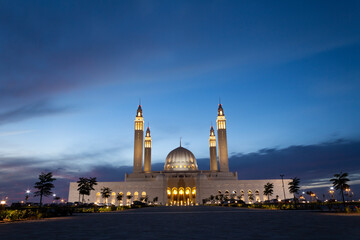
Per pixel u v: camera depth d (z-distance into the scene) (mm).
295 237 15125
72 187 154500
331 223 22781
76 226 23141
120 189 156750
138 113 178000
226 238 15055
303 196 151375
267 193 127438
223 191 155250
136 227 21781
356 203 80562
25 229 20828
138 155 170000
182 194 164375
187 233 17469
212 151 186625
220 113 177625
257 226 21375
